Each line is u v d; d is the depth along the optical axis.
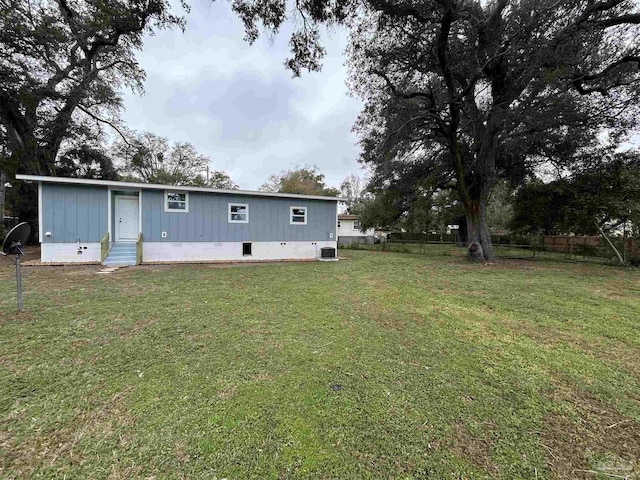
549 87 9.98
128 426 1.95
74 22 12.47
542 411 2.22
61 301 4.97
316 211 13.09
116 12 11.77
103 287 6.11
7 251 4.29
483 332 3.91
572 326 4.19
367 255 15.74
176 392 2.36
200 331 3.73
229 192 11.25
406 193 17.39
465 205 12.77
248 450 1.77
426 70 11.03
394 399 2.33
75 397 2.27
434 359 3.07
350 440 1.87
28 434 1.87
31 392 2.32
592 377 2.74
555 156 13.10
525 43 9.09
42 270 8.16
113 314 4.33
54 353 3.03
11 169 13.28
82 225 9.48
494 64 10.57
